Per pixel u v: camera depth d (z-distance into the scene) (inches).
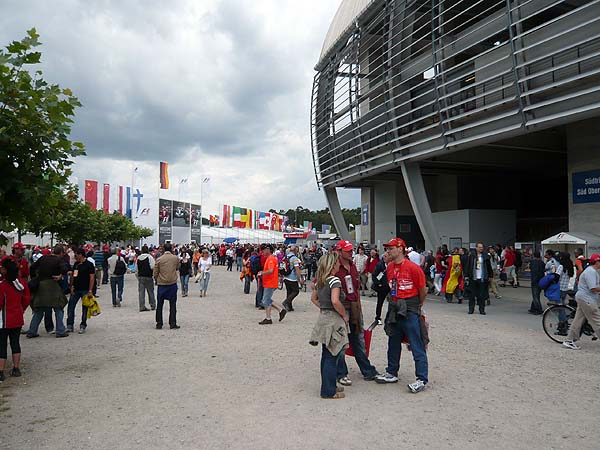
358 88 1154.7
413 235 1450.5
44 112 249.0
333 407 207.8
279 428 183.5
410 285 237.9
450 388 235.9
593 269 328.2
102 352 321.4
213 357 304.7
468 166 1145.4
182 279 700.0
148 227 2299.5
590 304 323.9
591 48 623.2
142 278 539.5
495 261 669.9
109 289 812.6
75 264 404.2
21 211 259.1
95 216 1155.3
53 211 281.3
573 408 205.9
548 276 434.0
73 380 253.0
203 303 617.3
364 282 724.7
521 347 336.5
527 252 956.0
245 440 172.1
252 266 562.3
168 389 235.6
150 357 305.6
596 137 783.7
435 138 873.5
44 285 373.1
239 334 387.2
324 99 1368.1
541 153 1073.5
